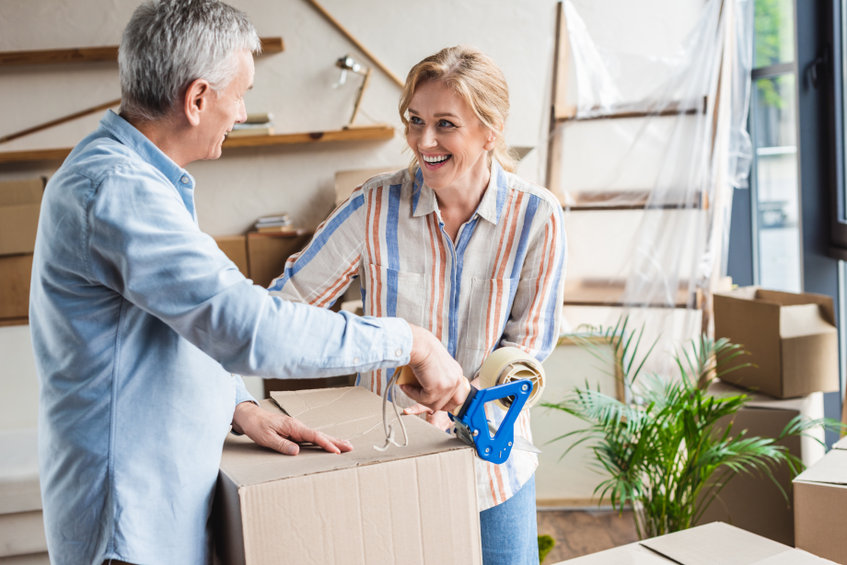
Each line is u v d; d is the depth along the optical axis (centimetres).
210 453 104
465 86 131
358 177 388
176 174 105
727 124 317
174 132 105
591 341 306
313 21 390
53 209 97
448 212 148
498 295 150
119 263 93
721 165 317
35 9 385
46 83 392
